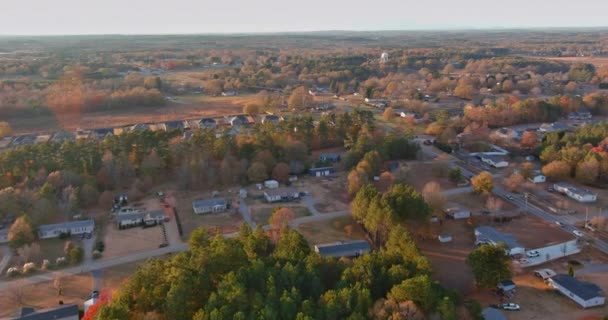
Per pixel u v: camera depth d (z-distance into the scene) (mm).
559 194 145750
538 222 126500
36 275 101938
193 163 152500
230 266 82125
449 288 95250
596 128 185875
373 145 174625
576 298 89500
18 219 114625
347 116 198250
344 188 151000
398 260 86438
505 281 95250
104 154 153250
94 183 142000
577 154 159750
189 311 74562
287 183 155250
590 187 151125
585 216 129750
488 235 113938
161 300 75812
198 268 80688
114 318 69188
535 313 86688
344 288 74062
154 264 85438
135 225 125562
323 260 86250
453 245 114625
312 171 162875
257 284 77625
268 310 69125
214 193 146500
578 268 102750
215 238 91562
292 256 86312
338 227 123500
